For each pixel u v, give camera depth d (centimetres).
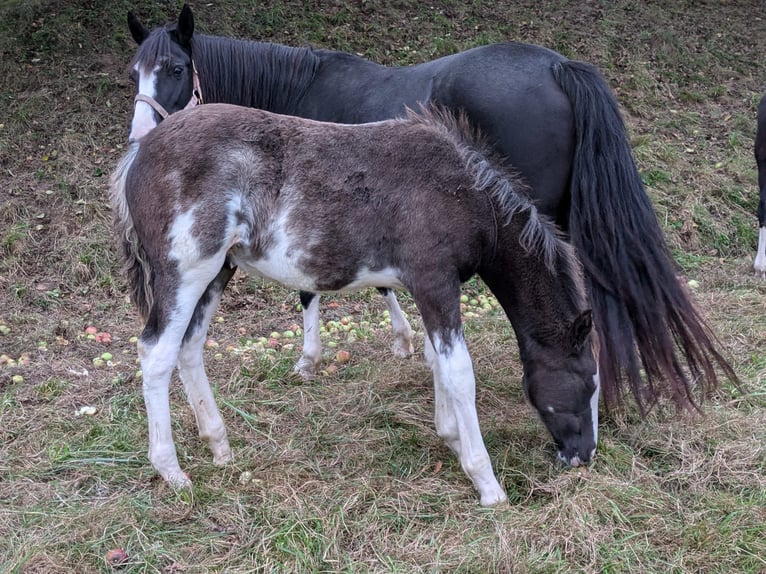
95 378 441
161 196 293
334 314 563
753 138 825
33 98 737
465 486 325
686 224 680
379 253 304
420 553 281
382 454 353
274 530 293
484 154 317
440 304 300
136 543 288
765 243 612
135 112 421
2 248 596
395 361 460
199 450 356
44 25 826
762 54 996
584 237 348
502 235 311
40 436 368
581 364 315
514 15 964
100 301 569
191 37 436
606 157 345
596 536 287
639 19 1008
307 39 857
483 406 398
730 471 328
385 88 413
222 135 295
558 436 324
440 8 954
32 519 302
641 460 343
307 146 301
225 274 333
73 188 657
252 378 432
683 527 293
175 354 308
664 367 339
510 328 497
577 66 357
